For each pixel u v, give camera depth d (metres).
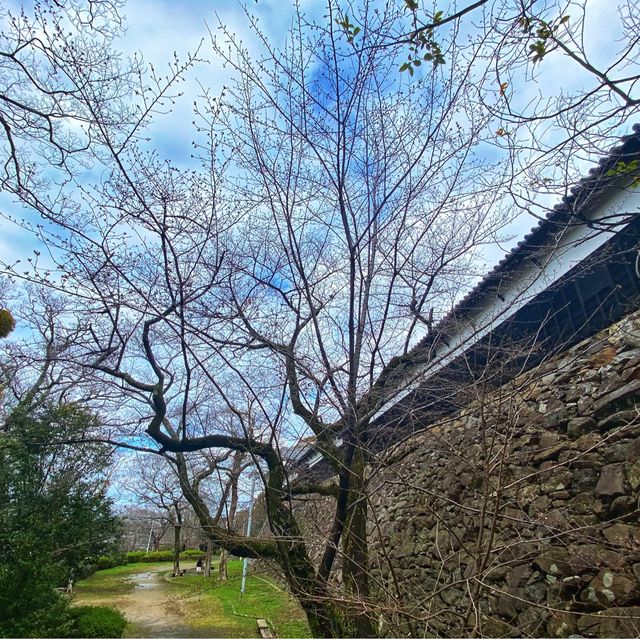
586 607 4.00
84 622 9.08
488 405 3.59
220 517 5.20
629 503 3.95
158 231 3.70
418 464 6.34
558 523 4.30
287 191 4.21
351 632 3.77
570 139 2.71
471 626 2.85
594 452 4.37
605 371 4.57
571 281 4.91
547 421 4.91
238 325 3.96
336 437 4.19
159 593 16.59
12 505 8.34
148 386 4.71
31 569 7.42
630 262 4.21
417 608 3.08
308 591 3.79
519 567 4.59
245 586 13.80
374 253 4.20
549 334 5.42
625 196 4.02
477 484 5.15
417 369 4.43
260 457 4.99
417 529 6.56
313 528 4.27
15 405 9.18
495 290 5.14
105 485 10.26
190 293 3.93
